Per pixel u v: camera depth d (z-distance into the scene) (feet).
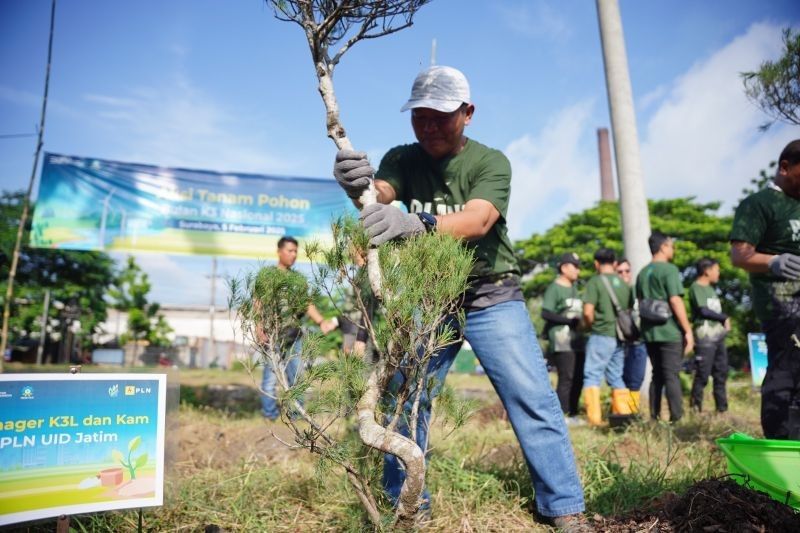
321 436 6.82
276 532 8.42
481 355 8.75
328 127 7.02
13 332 65.41
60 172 29.58
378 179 9.40
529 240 96.07
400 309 6.15
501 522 8.75
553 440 8.46
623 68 27.30
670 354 18.54
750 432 16.19
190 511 8.87
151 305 87.04
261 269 7.14
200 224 31.09
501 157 8.86
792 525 6.59
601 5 27.71
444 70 8.52
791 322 9.99
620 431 17.33
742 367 71.77
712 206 86.69
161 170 30.86
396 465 8.25
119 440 7.14
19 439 6.59
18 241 26.68
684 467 11.40
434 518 8.71
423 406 7.79
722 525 6.72
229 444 14.74
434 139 8.71
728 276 74.08
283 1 7.13
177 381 7.71
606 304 20.53
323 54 7.20
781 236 10.34
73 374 7.04
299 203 32.12
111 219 30.07
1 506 6.36
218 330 134.62
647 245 26.48
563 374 22.22
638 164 26.86
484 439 14.10
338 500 9.25
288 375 12.37
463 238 7.73
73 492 6.78
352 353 6.77
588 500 9.62
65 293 68.08
